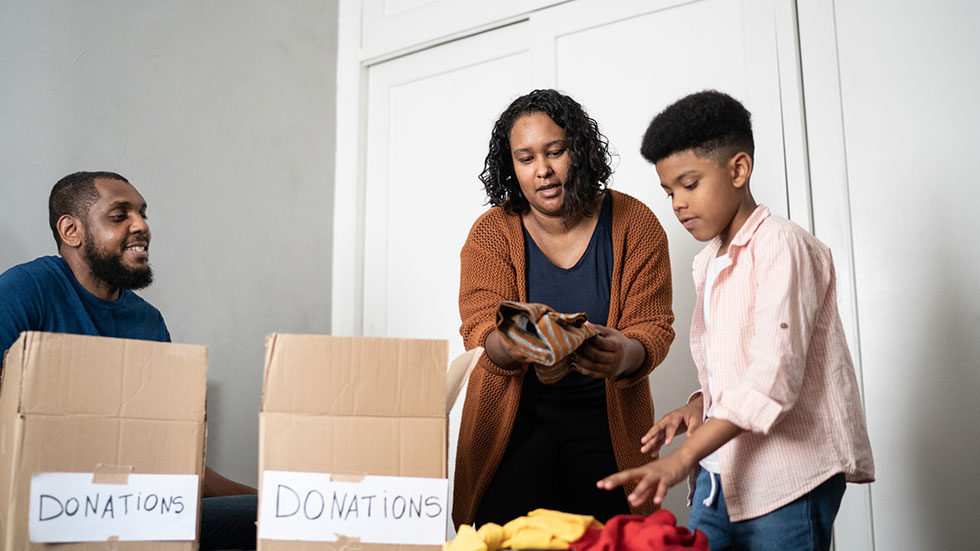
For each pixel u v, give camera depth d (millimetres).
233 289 2648
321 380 1076
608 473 1457
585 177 1471
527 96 1512
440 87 2906
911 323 1983
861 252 2062
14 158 2127
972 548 1860
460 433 1573
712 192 1217
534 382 1491
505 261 1532
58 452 1018
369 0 3080
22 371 1011
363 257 3006
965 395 1904
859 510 1986
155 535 1058
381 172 3010
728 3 2311
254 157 2766
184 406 1104
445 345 1114
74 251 1646
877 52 2096
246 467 2615
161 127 2492
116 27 2402
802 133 2150
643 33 2451
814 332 1184
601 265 1515
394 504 1063
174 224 2496
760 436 1164
